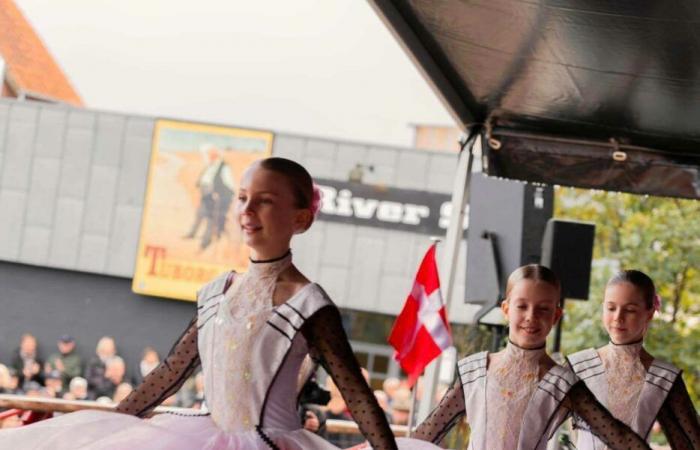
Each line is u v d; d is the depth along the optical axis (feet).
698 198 24.50
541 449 14.60
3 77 113.70
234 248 67.15
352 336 68.28
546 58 20.10
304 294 10.90
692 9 16.29
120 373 52.95
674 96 20.70
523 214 28.94
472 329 30.32
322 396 24.23
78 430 10.91
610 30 17.98
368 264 67.36
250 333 10.86
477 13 18.70
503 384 14.79
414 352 20.97
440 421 15.15
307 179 11.22
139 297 67.67
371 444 10.78
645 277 17.24
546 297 14.74
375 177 67.51
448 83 22.71
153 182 67.97
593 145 24.61
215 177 67.46
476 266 29.37
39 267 68.18
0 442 10.87
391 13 20.27
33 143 69.15
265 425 10.90
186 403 46.62
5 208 68.69
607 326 17.31
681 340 46.26
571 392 14.56
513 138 24.62
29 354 54.49
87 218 68.23
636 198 47.01
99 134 68.64
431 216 67.31
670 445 17.19
